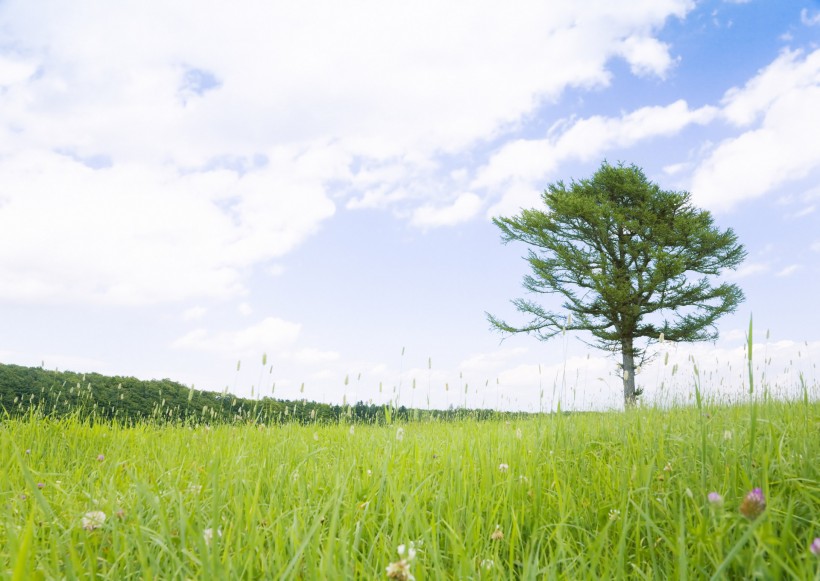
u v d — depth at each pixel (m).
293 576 1.68
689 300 20.33
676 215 21.16
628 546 2.32
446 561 2.15
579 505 2.77
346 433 5.84
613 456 3.61
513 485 2.86
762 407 3.97
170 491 2.60
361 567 1.85
